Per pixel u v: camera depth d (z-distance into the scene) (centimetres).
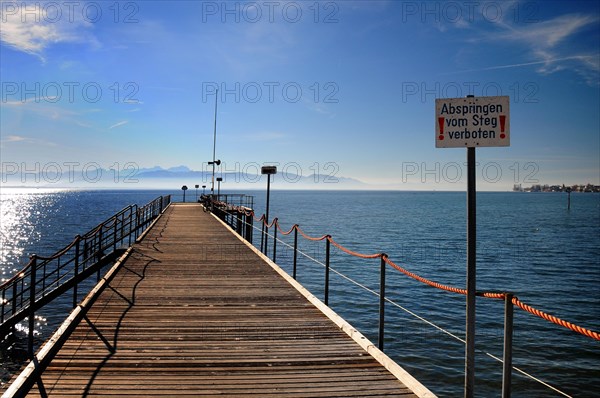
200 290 897
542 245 3916
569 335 1381
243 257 1308
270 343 594
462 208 11912
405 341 1333
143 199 17975
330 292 1961
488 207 13062
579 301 1888
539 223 6731
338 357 545
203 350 562
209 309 760
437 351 1253
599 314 1697
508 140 374
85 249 1312
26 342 1351
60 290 1105
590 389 1030
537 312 324
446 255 3228
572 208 12681
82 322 670
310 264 2689
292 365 519
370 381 476
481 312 1648
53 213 8525
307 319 709
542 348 1273
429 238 4406
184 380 472
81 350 553
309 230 5162
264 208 11294
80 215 7919
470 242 376
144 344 579
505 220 7356
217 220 2556
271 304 799
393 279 2267
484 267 2742
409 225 6012
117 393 439
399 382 474
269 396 438
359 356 549
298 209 10819
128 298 820
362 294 1928
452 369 1138
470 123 375
